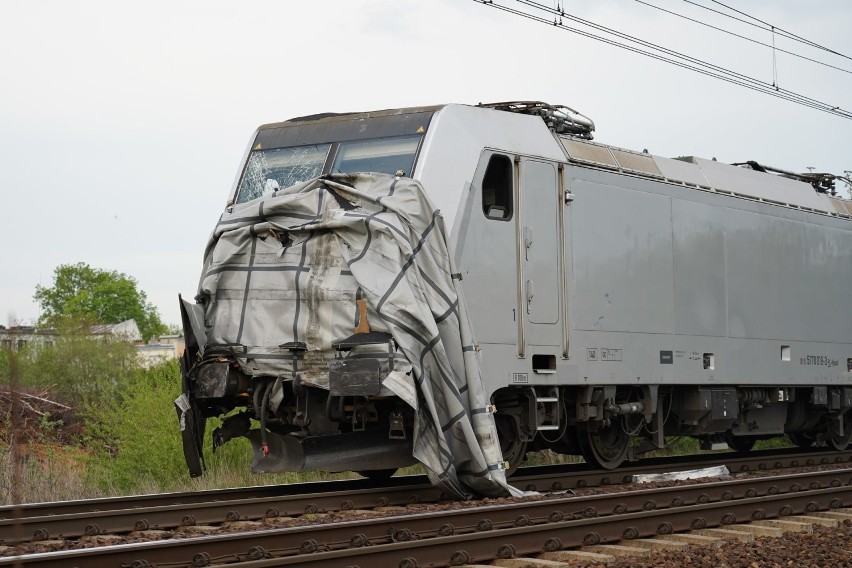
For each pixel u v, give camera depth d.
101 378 21.28
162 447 15.39
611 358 13.44
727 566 7.62
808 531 9.48
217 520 9.39
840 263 18.83
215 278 11.27
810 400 18.27
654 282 14.30
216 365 10.95
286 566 6.62
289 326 10.88
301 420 10.81
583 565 7.49
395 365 10.21
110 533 8.75
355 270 10.51
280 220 11.14
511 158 12.20
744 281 16.19
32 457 15.33
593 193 13.41
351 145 11.87
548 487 12.63
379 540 8.12
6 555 7.43
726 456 18.70
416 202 10.70
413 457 11.36
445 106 11.70
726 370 15.58
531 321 12.27
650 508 10.27
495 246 11.84
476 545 7.77
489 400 11.34
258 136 12.74
